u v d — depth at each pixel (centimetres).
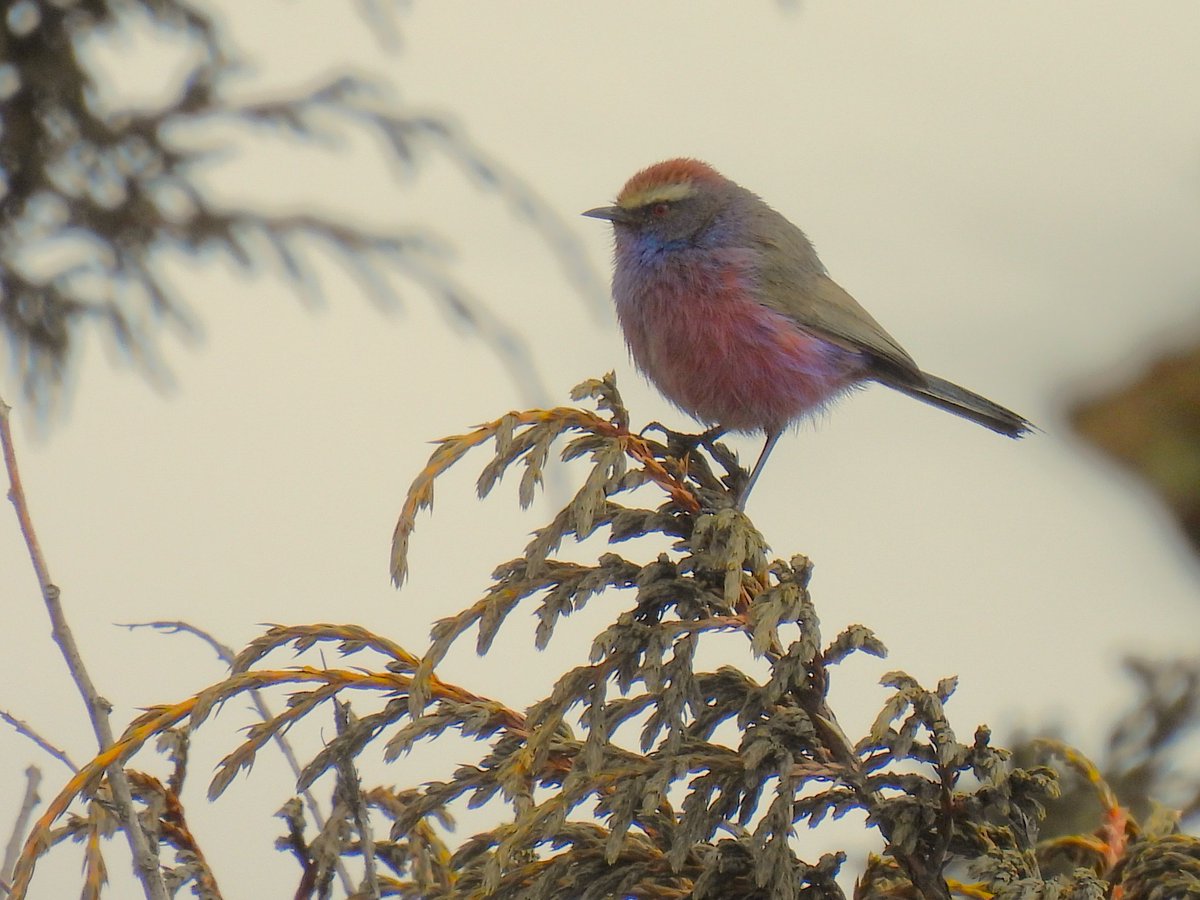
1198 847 746
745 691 711
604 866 720
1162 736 998
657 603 725
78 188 1373
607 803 713
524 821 668
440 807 729
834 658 682
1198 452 1909
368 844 679
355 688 730
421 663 691
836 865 684
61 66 1355
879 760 678
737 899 700
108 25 1369
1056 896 639
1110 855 809
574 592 717
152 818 730
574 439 755
